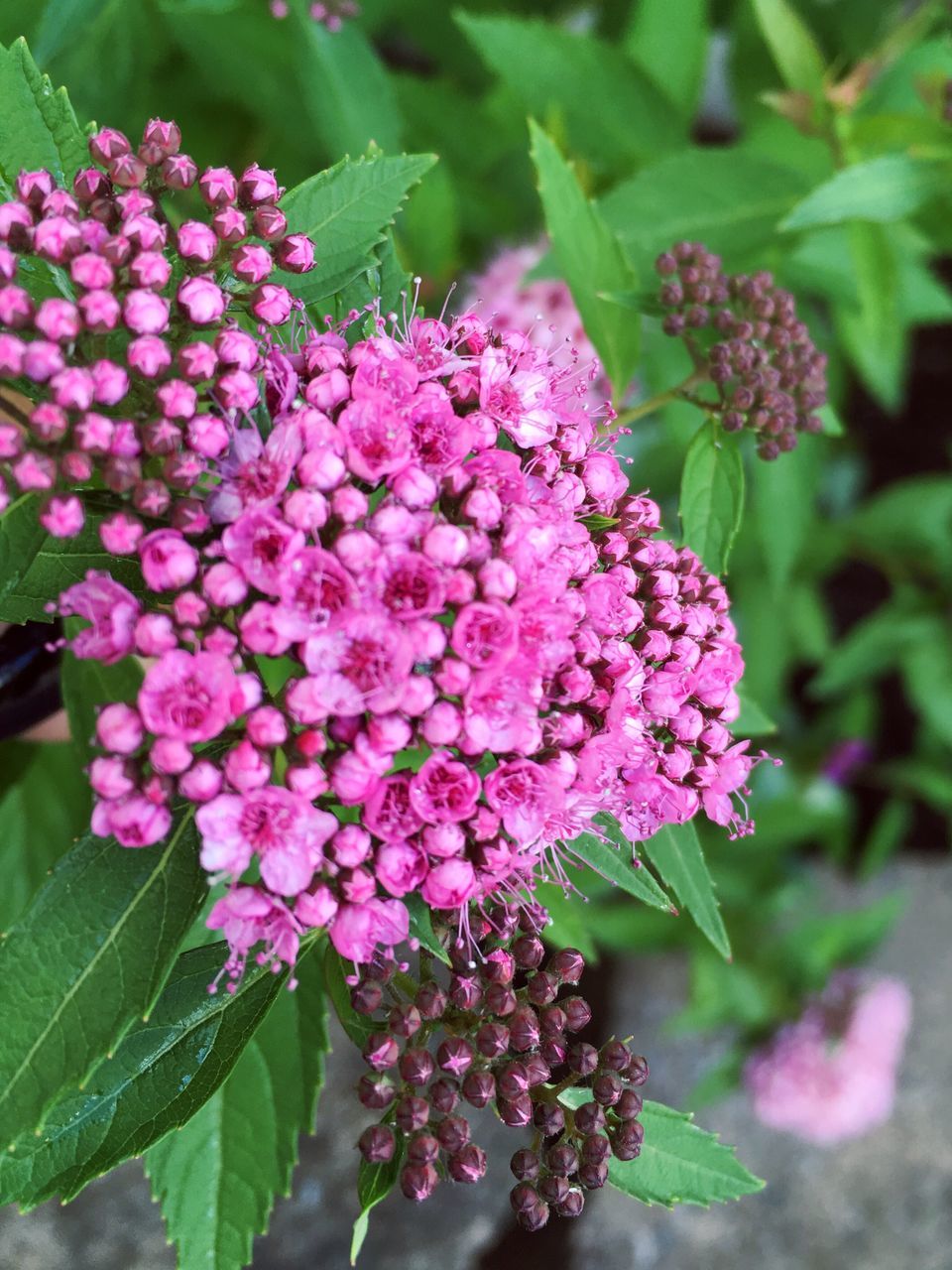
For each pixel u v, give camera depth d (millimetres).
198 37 191
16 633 146
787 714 299
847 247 207
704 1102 259
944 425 339
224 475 123
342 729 121
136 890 121
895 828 296
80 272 122
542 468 130
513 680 121
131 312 122
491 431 126
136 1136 128
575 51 196
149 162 131
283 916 121
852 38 253
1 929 177
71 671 145
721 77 307
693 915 142
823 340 219
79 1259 197
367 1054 129
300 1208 214
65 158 134
